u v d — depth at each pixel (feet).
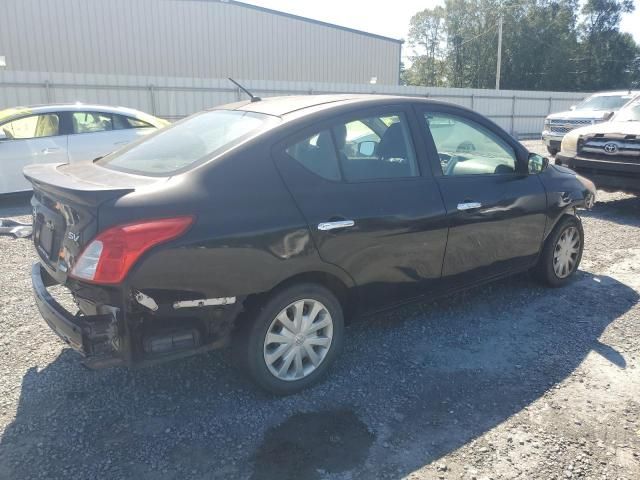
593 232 23.26
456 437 9.43
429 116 12.71
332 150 10.84
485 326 13.74
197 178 9.37
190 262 8.86
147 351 8.89
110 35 71.82
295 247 9.89
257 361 10.02
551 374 11.48
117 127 29.91
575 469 8.66
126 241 8.38
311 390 10.82
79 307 10.02
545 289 16.28
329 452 9.00
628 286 16.61
